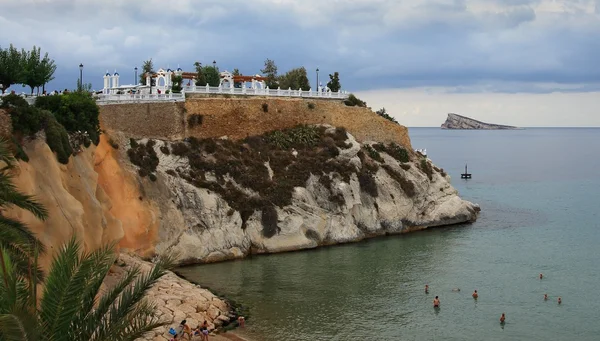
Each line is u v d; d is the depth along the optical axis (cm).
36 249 2253
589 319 5019
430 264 6731
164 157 7275
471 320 5012
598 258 6944
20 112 4725
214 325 4831
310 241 7569
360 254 7219
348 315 5125
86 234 4969
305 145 8612
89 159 5847
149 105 7612
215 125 8200
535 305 5362
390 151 9344
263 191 7644
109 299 2127
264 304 5378
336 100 9812
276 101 8812
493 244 7706
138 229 6400
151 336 4338
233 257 6975
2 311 1897
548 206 10956
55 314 1941
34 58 6944
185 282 5791
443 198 9212
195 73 10300
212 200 7131
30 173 4434
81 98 6122
